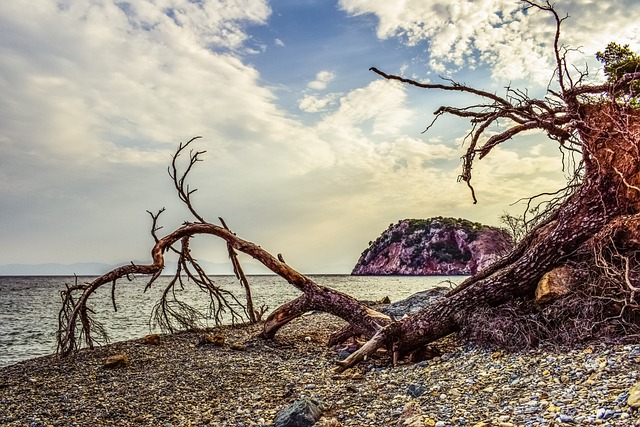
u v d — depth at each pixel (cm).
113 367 1184
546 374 737
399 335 1091
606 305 909
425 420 631
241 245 1512
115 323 2742
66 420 789
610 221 979
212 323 2528
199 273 1803
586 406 566
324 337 1611
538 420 556
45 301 5594
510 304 1049
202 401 891
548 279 991
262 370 1129
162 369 1159
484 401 682
